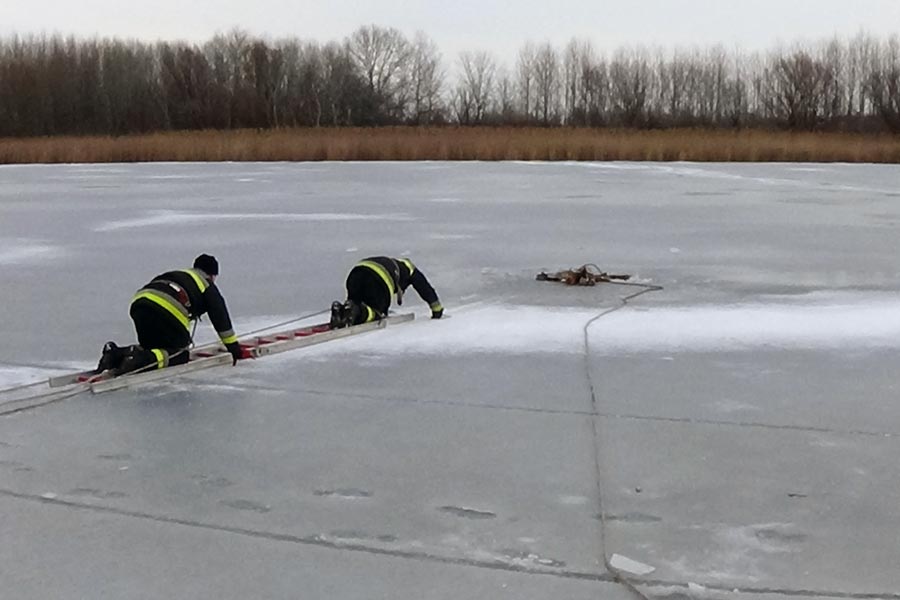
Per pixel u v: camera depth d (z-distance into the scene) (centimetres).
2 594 374
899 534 422
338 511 450
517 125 6419
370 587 377
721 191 2362
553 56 6719
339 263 1248
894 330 828
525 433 561
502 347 780
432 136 4312
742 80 6234
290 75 6638
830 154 3744
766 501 459
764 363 722
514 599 367
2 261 1273
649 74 6369
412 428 571
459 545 413
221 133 4809
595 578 383
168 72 6366
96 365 734
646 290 1040
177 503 462
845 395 636
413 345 788
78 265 1238
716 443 541
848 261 1241
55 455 530
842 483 481
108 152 3966
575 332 833
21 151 3916
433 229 1609
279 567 394
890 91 5459
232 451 533
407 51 6931
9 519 445
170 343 702
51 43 6353
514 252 1343
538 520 438
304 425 578
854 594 370
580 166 3412
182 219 1791
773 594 370
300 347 779
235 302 994
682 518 439
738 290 1034
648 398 631
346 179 2834
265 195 2312
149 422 586
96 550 411
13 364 740
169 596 371
